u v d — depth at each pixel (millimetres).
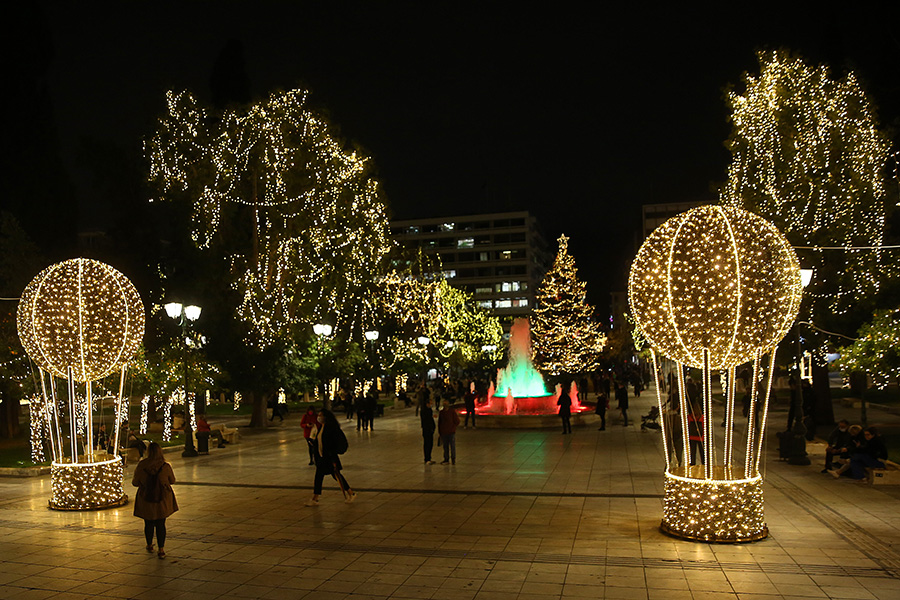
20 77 32281
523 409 32406
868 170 22891
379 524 11852
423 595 8180
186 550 10336
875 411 32062
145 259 31188
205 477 17312
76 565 9641
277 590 8469
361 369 39625
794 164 23375
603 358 80688
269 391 31938
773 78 24641
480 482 15820
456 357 56562
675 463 18406
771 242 9773
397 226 139875
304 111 31172
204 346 29828
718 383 50719
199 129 30281
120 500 13828
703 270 9641
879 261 22031
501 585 8469
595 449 21578
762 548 9852
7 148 31781
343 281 32312
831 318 22266
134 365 22062
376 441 25391
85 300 13719
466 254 136625
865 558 9320
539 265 145750
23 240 25672
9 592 8531
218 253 30562
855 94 23797
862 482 14961
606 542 10352
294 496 14602
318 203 31219
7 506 13969
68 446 23938
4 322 22453
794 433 17547
